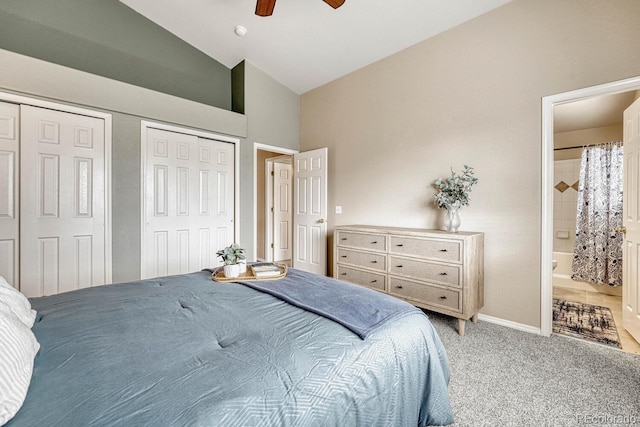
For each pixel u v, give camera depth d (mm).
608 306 3064
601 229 3566
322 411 784
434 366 1182
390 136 3350
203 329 1063
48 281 2574
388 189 3381
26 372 693
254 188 4020
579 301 3236
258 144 4035
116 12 3037
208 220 3619
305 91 4434
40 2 2623
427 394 1166
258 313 1224
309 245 4207
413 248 2625
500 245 2537
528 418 1427
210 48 3646
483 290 2613
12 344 699
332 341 988
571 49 2176
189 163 3428
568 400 1557
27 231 2482
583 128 3854
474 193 2680
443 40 2877
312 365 858
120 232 2914
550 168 2289
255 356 873
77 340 954
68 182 2650
